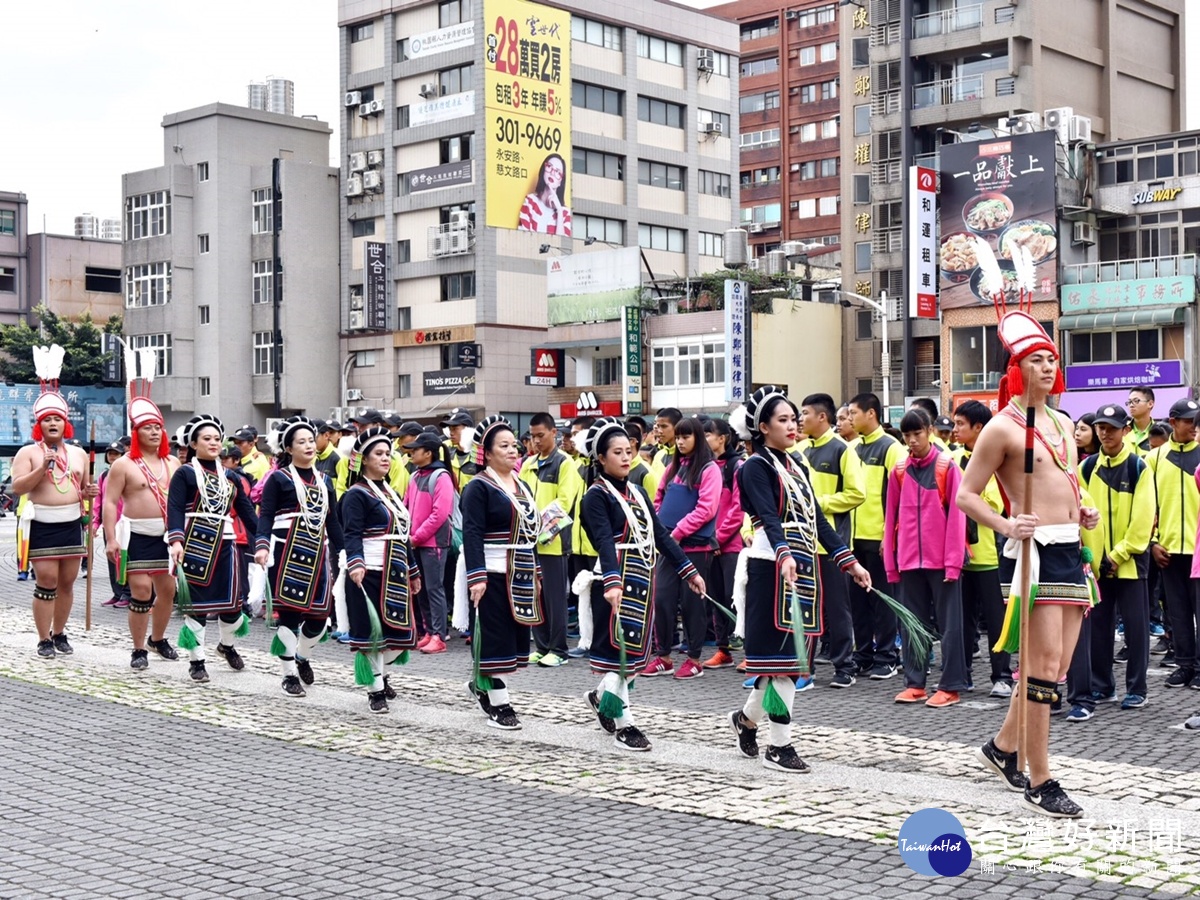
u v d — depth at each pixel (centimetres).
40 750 882
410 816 705
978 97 4534
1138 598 1023
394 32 5294
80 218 7988
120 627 1555
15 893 580
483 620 949
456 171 5103
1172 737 904
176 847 651
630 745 872
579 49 5281
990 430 698
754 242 7325
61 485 1276
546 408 5241
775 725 805
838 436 1167
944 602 1041
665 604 1220
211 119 5628
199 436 1165
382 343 5422
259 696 1093
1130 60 4809
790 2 7162
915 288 4125
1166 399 3844
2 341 6291
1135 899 548
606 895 566
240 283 5650
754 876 588
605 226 5384
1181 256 3822
